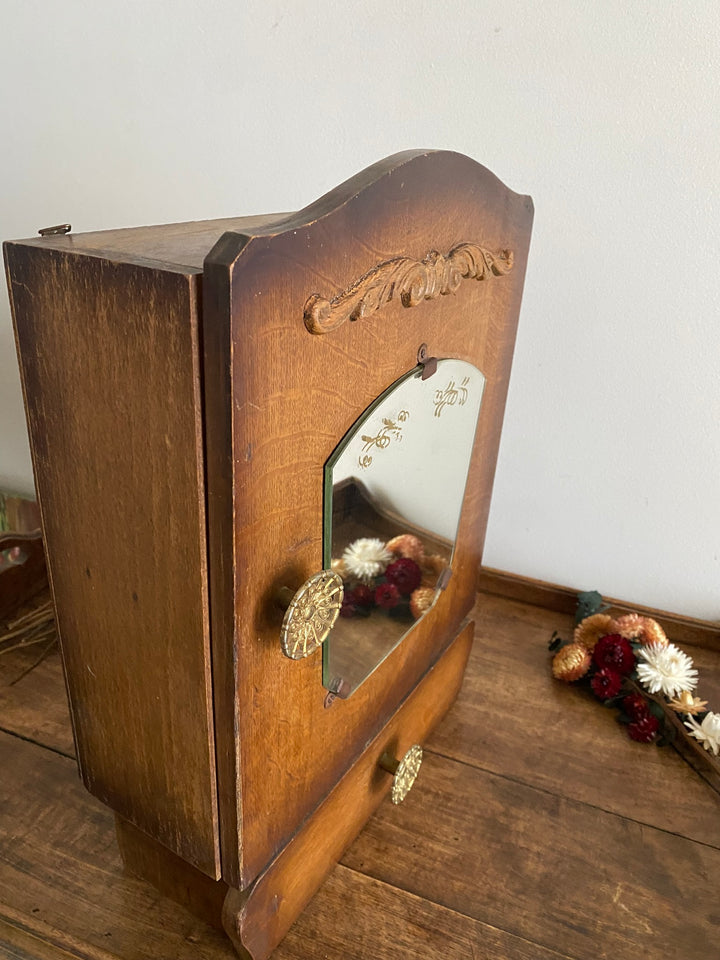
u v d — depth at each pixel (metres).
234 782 0.62
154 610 0.59
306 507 0.59
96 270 0.48
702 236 1.06
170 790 0.68
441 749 1.07
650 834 0.96
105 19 1.13
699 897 0.88
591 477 1.29
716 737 1.06
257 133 1.16
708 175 1.03
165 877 0.81
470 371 0.82
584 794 1.01
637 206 1.07
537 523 1.37
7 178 1.31
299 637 0.58
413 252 0.63
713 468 1.21
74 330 0.51
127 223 1.30
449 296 0.72
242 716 0.60
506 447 1.32
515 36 1.01
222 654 0.57
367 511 0.68
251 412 0.49
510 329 0.91
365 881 0.87
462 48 1.04
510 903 0.86
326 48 1.08
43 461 0.59
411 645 0.91
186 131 1.19
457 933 0.82
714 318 1.11
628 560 1.34
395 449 0.69
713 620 1.32
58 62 1.18
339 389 0.58
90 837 0.91
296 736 0.70
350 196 0.52
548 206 1.11
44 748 1.04
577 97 1.03
